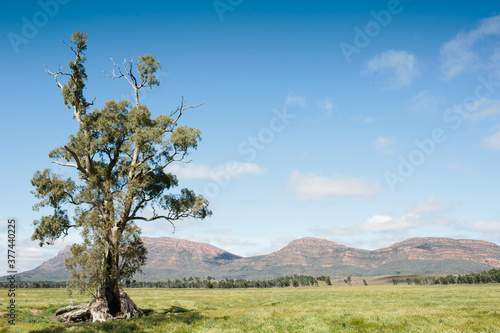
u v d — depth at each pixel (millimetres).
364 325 19312
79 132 36875
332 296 75250
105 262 33469
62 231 37719
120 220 35312
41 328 21781
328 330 17703
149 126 39531
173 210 39969
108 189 35906
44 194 37469
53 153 39031
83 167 37125
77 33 38344
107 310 32844
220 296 93188
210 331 19031
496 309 27828
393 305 37375
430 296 61625
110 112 38219
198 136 38750
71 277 32969
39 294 93875
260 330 18891
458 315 23109
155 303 53594
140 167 37656
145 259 37750
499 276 195750
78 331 20141
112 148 38406
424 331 16484
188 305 52312
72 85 38219
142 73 42875
